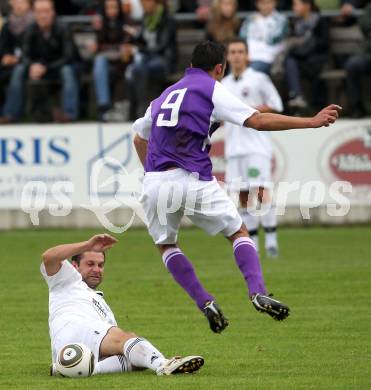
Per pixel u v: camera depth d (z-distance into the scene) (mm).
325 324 32562
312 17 62062
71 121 61812
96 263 26234
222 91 25656
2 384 24312
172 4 71438
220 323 25141
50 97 63688
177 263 26078
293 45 61719
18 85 62000
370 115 65562
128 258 48844
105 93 61719
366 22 60406
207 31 60250
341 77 64750
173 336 31219
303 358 27547
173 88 26297
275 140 57594
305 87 65125
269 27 60625
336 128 57812
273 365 26641
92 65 66062
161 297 38438
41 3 61719
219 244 53594
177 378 24391
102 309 25891
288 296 37812
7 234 57531
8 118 62156
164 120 25875
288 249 50594
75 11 69438
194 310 35750
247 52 45844
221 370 25922
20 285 41625
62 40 61938
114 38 63000
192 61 26562
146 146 27531
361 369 25891
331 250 49844
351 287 39406
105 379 24344
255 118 25219
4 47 63906
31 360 28000
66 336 25125
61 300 25531
